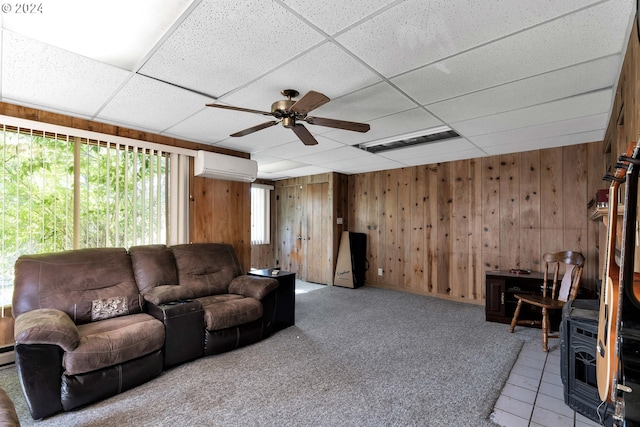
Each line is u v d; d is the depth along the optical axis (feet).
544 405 6.72
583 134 11.14
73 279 8.24
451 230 15.96
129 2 4.65
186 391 7.19
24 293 7.52
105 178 10.21
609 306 3.10
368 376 7.92
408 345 9.96
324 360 8.86
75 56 6.21
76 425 5.98
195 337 8.70
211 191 13.10
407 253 17.67
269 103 8.59
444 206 16.24
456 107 8.68
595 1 4.58
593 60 6.19
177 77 7.09
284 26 5.24
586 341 6.31
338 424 6.04
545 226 13.25
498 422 6.15
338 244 19.85
